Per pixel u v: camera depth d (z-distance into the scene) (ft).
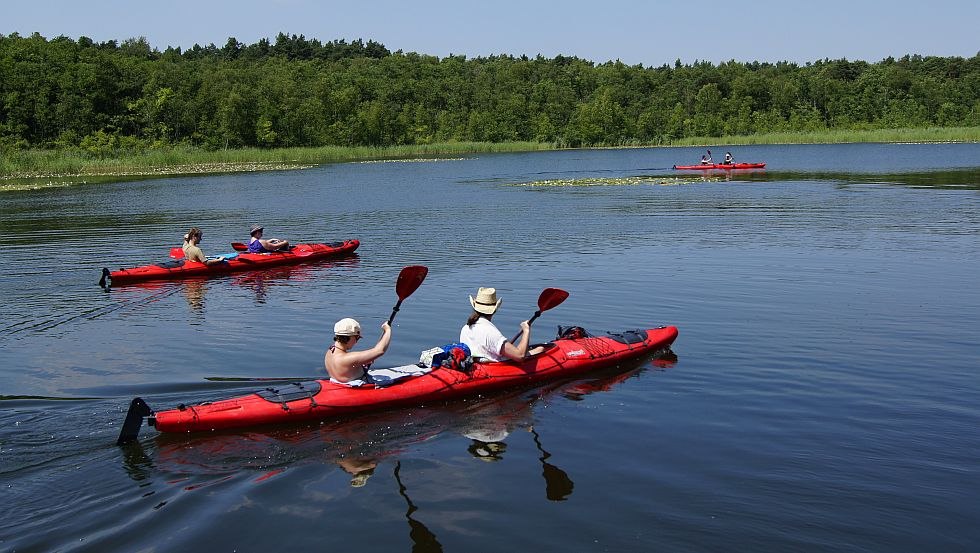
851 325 33.91
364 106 312.09
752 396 25.57
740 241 57.93
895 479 19.49
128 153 222.07
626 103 332.39
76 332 34.81
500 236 63.10
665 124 295.48
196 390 26.43
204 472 20.45
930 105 311.47
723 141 273.95
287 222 76.89
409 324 35.24
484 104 331.98
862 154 192.34
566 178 134.31
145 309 39.55
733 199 89.66
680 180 122.21
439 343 32.12
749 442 21.89
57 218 83.76
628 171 151.33
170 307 39.99
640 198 93.25
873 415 23.65
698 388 26.50
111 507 18.54
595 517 17.94
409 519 17.99
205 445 22.09
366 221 76.07
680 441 22.08
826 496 18.70
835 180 113.91
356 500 18.94
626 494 18.99
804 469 20.11
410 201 96.17
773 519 17.70
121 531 17.44
